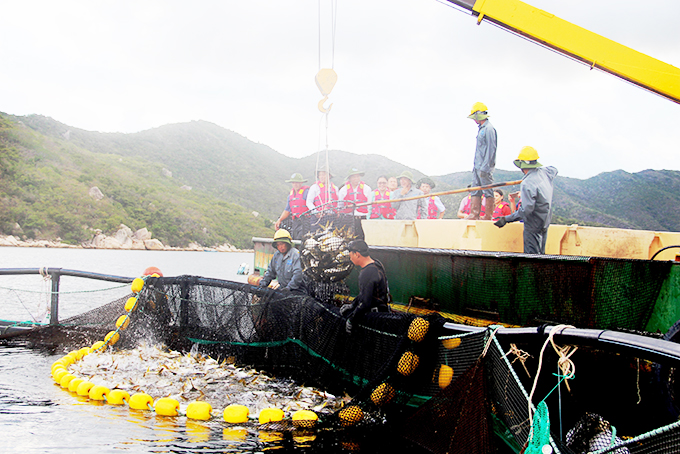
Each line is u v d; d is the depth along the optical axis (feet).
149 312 23.17
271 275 24.35
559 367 10.01
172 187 497.87
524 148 22.09
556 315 14.83
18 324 26.89
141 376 18.97
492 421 10.48
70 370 19.56
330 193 29.04
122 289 26.43
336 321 17.51
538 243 21.81
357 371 16.22
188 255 250.98
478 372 10.77
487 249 22.09
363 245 16.52
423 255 20.17
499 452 10.35
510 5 24.17
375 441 12.77
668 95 22.70
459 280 18.49
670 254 21.35
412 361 12.97
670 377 10.44
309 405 16.03
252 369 20.45
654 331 14.37
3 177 337.72
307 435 13.28
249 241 442.91
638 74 22.88
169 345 22.80
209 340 21.97
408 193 35.45
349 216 20.47
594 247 21.85
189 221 419.74
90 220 345.92
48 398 16.31
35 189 339.98
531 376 12.09
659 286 14.43
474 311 17.75
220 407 15.72
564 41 23.68
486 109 28.32
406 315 14.05
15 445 11.68
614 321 14.07
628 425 10.97
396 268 21.56
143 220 386.93
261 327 20.72
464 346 11.89
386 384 13.32
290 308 19.83
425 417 11.85
